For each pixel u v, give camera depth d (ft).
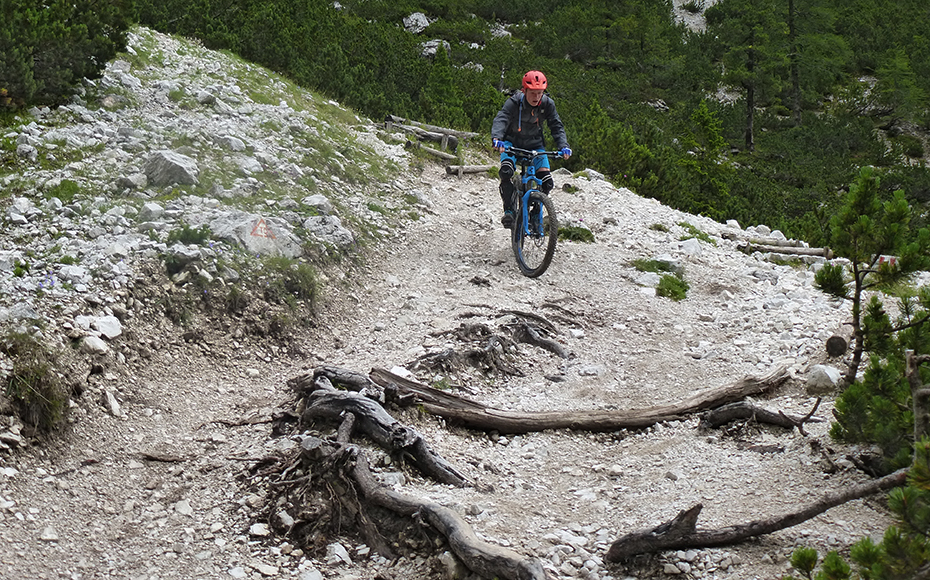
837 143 134.92
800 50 159.53
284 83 52.06
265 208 29.35
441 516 13.23
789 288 32.01
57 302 19.31
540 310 27.04
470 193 43.50
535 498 15.72
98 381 18.01
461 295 27.96
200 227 24.80
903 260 17.79
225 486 15.56
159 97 38.19
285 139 37.96
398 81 68.95
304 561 13.60
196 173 29.48
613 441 18.83
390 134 50.06
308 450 15.21
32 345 16.98
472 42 139.74
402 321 25.36
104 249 22.08
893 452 14.80
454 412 18.65
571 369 23.06
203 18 57.06
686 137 88.89
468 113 67.67
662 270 33.27
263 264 24.61
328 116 48.39
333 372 18.80
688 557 12.96
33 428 15.79
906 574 9.75
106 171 28.27
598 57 148.56
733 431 18.34
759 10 162.91
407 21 140.46
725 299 30.81
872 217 18.17
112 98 35.76
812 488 15.07
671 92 141.38
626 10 166.91
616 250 35.96
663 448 18.07
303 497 14.79
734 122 134.00
